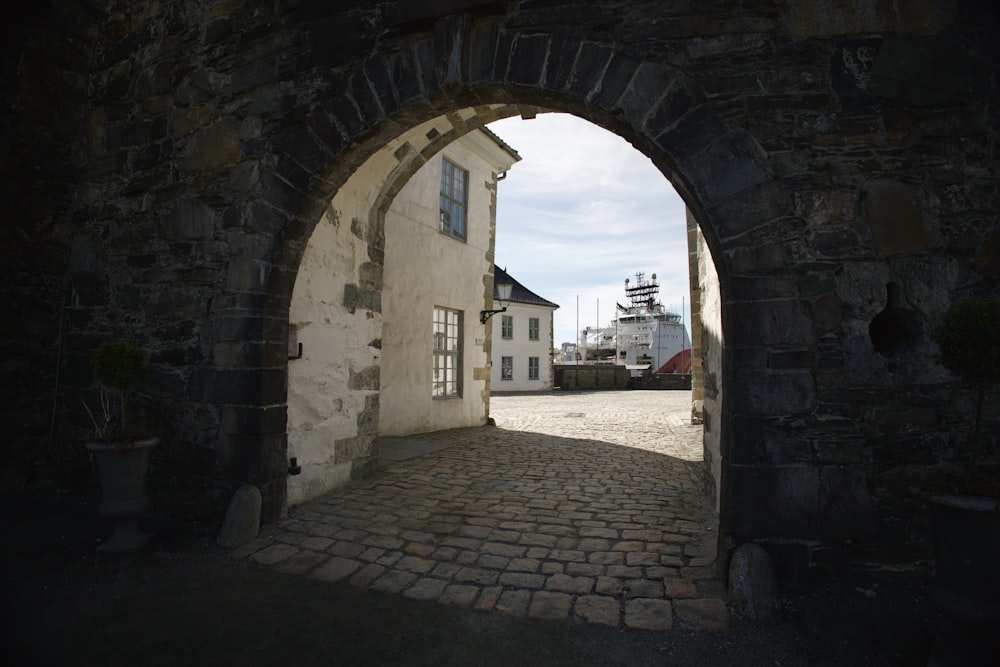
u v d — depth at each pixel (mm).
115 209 4676
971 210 2686
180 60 4418
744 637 2350
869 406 2684
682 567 3068
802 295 2762
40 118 4797
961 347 2035
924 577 2607
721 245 2855
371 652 2291
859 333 2709
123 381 3338
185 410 4039
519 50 3277
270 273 3830
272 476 3848
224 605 2693
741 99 2902
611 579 2938
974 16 2768
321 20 3840
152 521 3883
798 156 2822
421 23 3523
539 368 25297
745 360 2789
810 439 2711
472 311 9875
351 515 4031
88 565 3154
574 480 5227
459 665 2203
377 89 3635
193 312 4094
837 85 2824
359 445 5207
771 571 2611
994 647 1957
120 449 3252
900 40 2789
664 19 3049
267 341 3816
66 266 4973
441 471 5609
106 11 5090
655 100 3016
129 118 4695
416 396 8477
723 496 2924
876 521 2650
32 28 4750
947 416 2631
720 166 2887
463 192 9883
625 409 13836
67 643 2344
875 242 2732
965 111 2725
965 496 1953
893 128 2768
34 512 4078
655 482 5152
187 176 4258
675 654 2252
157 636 2404
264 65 4000
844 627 2387
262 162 3928
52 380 4922
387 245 7930
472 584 2910
